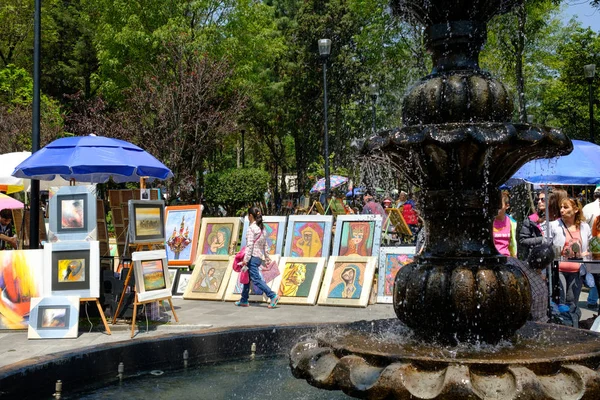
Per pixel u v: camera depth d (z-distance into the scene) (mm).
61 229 8453
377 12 28516
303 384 5043
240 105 27531
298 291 11078
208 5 27875
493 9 4383
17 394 4438
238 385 5047
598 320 5133
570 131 31234
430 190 4215
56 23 39094
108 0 29266
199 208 12672
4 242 13070
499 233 7359
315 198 34281
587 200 19641
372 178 5512
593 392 3168
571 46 28109
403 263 11023
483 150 3797
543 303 5879
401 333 4242
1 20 34156
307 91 39156
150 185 23359
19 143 26312
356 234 11484
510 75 19203
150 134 24531
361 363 3549
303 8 39031
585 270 7906
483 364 3240
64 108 38438
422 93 4199
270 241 12164
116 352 5289
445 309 3832
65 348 7301
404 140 3805
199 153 25969
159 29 26500
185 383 5125
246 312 10039
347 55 37625
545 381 3234
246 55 30422
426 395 3168
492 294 3775
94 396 4773
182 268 12594
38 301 8031
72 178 11086
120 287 9000
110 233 20641
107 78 30391
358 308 10461
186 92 24625
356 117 39531
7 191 15242
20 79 28672
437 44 4457
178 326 8547
